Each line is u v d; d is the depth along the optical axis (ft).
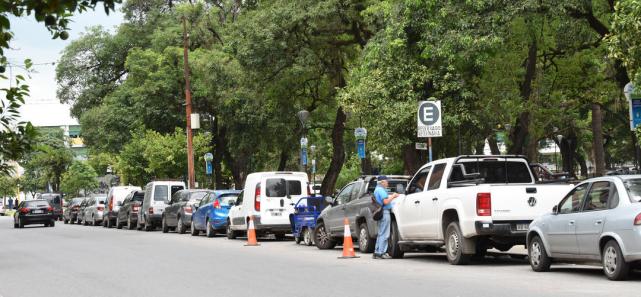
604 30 125.49
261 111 220.43
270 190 130.41
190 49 254.88
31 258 104.17
